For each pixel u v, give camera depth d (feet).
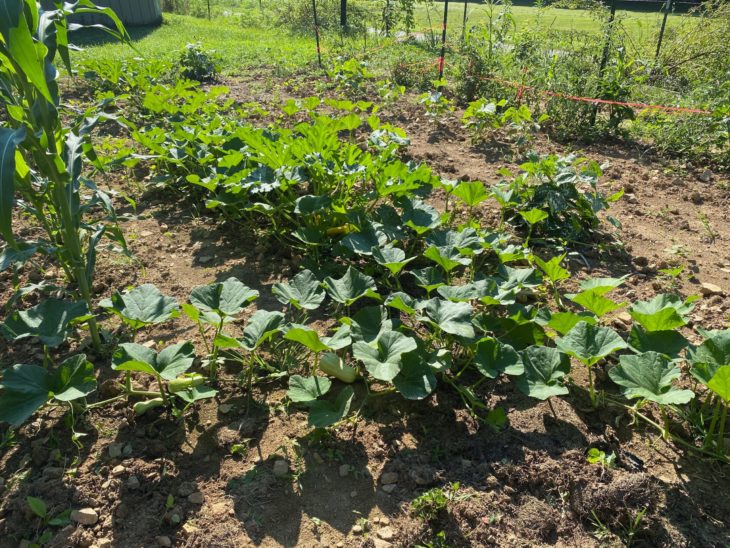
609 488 7.81
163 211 16.16
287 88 30.58
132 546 7.27
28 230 14.47
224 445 8.68
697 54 28.96
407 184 12.80
